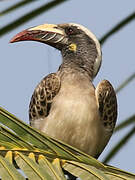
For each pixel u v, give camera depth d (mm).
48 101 9625
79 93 9398
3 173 3758
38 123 9773
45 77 9875
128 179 4406
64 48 10531
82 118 9180
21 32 10148
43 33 10305
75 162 4605
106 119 9672
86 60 10383
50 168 4207
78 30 10539
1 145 4477
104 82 9672
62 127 9281
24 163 4109
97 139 9508
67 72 9992
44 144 4625
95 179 4207
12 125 4582
